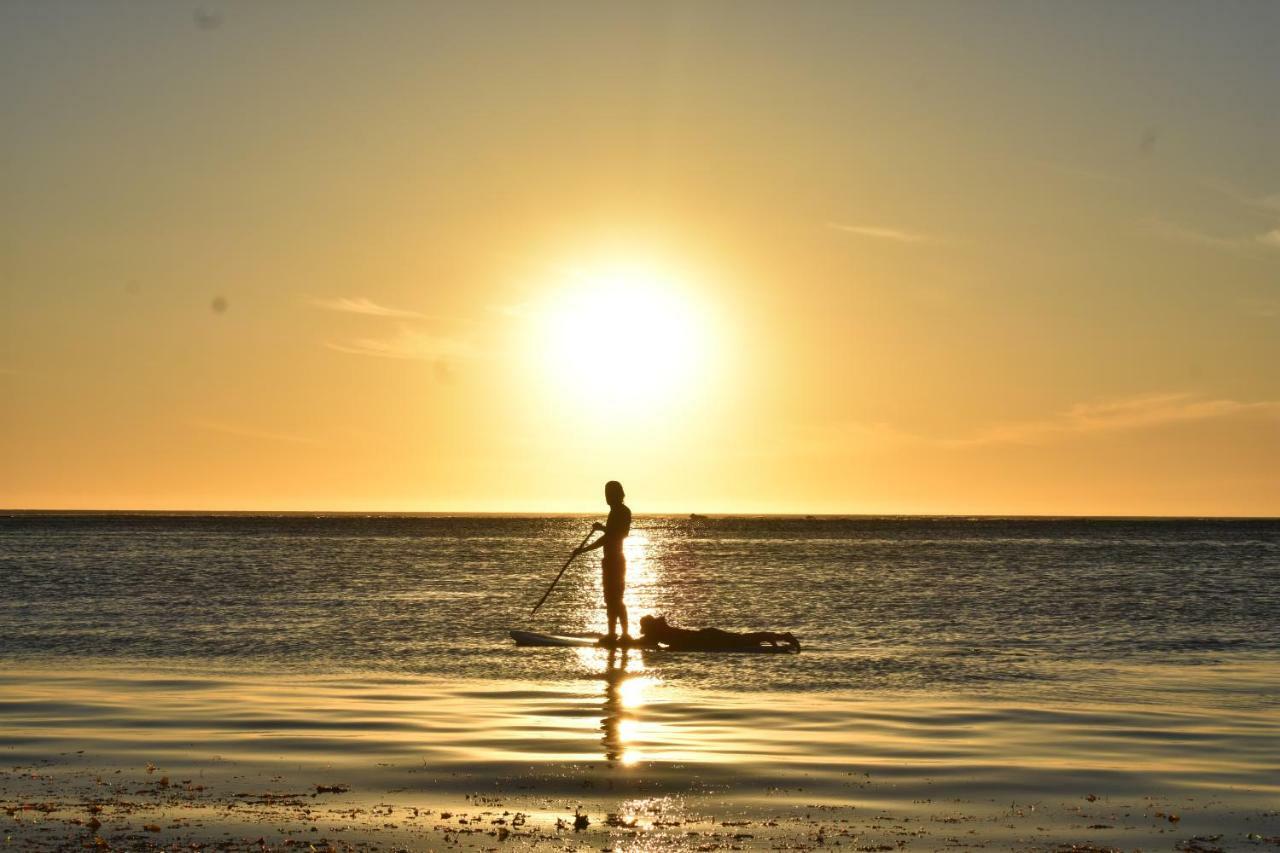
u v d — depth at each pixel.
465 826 10.28
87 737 14.07
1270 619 30.86
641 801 11.16
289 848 9.65
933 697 17.59
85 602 34.41
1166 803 11.23
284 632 26.52
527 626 28.62
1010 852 9.63
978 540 128.62
